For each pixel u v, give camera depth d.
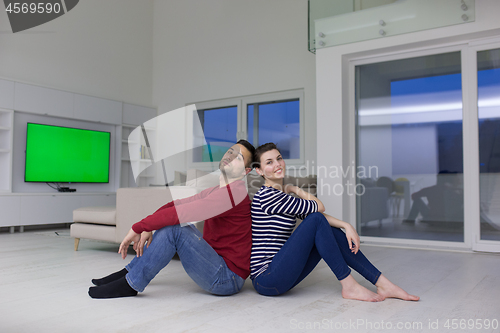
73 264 2.73
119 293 1.81
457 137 3.51
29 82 5.14
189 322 1.47
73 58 5.90
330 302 1.76
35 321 1.48
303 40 5.47
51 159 5.46
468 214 3.42
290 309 1.65
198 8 6.61
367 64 4.03
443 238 3.54
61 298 1.81
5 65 5.11
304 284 2.12
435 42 3.57
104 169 6.16
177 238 1.67
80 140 5.83
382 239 3.85
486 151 3.37
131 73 6.77
